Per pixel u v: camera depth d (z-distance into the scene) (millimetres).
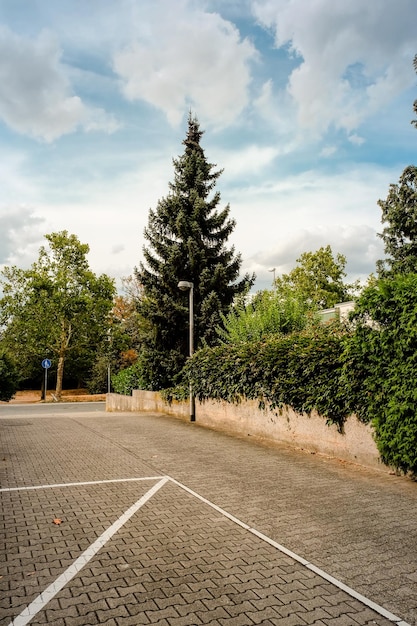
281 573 4305
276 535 5270
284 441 11250
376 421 8211
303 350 9969
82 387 60125
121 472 8320
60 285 37094
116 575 4211
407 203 25547
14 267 36875
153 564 4457
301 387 10273
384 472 8406
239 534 5285
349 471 8484
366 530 5453
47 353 40938
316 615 3592
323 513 6070
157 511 6098
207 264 21828
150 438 12281
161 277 21281
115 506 6301
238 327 15734
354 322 8805
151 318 21062
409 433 7508
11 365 28844
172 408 18031
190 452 10289
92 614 3547
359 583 4133
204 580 4141
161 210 21891
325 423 9930
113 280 39531
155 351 21156
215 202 22406
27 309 36719
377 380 8188
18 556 4605
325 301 39594
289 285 41125
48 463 9062
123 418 17344
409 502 6578
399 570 4402
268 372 11297
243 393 12914
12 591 3893
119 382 27500
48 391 56094
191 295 16438
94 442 11609
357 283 40375
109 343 40031
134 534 5246
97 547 4855
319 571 4355
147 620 3477
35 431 13711
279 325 14867
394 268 25203
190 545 4945
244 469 8625
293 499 6699
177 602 3750
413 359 7453
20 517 5805
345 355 8812
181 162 22906
